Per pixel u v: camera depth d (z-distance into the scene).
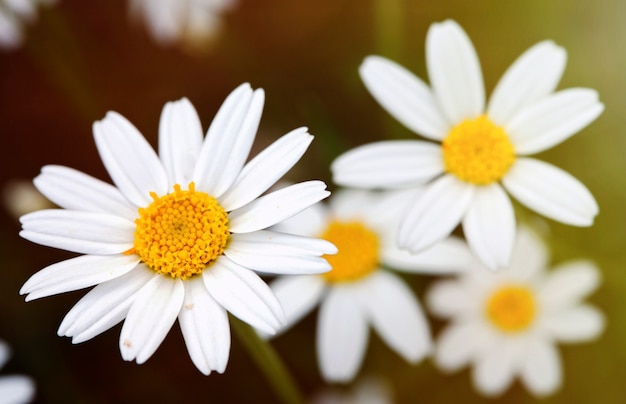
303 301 0.28
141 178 0.25
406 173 0.26
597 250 0.30
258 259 0.24
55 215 0.24
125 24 0.34
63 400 0.32
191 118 0.25
